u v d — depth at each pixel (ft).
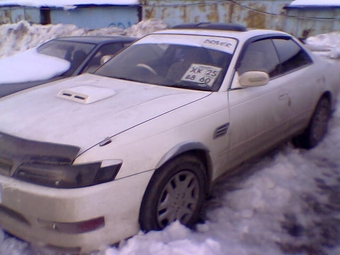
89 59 19.02
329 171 14.80
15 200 8.96
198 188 11.07
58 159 8.79
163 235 9.96
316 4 34.65
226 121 11.53
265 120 13.21
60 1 44.57
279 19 37.29
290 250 10.33
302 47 16.37
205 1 39.65
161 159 9.61
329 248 10.50
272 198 12.73
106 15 43.34
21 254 9.69
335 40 31.99
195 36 14.12
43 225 8.91
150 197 9.62
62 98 11.40
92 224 8.84
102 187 8.75
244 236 10.78
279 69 14.48
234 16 38.96
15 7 47.91
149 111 10.34
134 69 13.57
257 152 13.50
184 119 10.43
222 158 11.73
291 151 16.37
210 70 12.53
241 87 12.40
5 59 20.18
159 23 41.29
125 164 9.05
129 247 9.37
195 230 10.96
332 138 18.01
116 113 10.19
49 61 19.04
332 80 17.35
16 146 9.25
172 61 13.33
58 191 8.57
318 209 12.26
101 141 9.07
